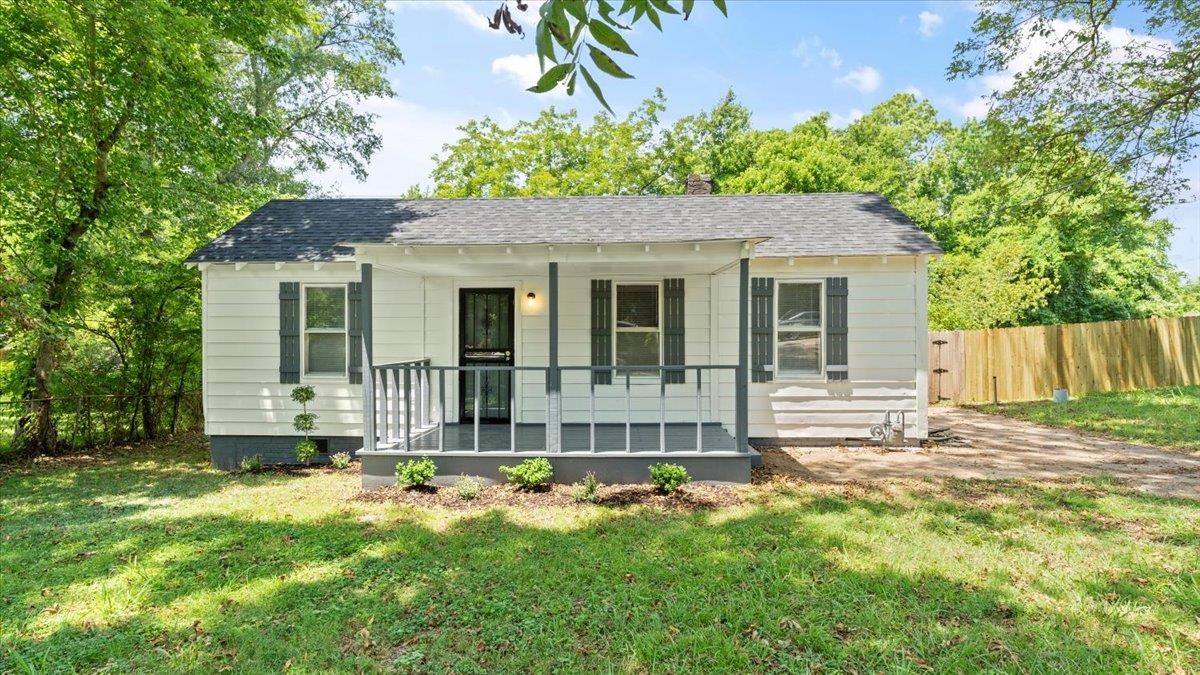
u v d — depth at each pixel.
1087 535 4.54
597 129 22.33
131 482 6.82
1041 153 10.52
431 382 8.17
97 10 6.60
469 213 8.66
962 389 12.30
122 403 9.50
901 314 8.04
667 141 22.47
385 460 6.27
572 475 6.22
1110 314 17.53
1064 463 7.11
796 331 8.23
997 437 8.77
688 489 6.02
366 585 3.83
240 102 15.16
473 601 3.57
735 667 2.83
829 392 8.13
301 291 7.93
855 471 6.79
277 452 7.95
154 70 7.57
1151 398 11.25
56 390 8.86
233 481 6.84
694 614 3.33
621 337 8.22
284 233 8.20
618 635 3.13
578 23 1.30
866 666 2.82
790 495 5.79
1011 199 12.59
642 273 8.09
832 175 21.45
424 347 8.12
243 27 8.46
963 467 6.96
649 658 2.90
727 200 9.25
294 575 4.00
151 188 8.30
